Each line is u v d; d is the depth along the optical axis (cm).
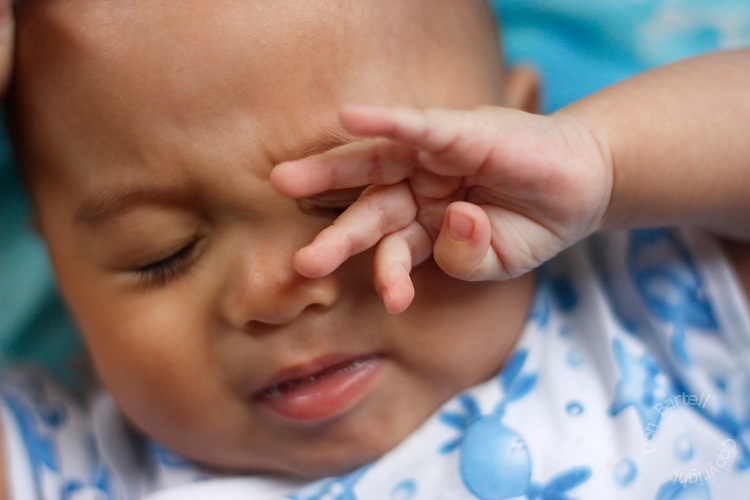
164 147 70
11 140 87
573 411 86
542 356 90
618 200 76
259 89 68
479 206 69
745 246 92
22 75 78
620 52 139
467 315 79
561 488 81
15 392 106
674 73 84
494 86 87
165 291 77
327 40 69
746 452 87
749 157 80
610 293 96
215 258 73
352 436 82
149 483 100
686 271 92
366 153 62
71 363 121
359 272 72
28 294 124
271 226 71
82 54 72
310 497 86
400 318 75
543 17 143
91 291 80
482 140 62
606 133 74
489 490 82
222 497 89
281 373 75
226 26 68
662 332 91
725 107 80
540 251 72
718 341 90
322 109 69
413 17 75
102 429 101
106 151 72
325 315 73
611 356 90
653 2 141
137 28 70
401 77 72
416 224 69
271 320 71
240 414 80
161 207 72
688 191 79
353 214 65
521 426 85
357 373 78
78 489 100
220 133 69
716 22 138
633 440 83
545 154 66
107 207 73
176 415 81
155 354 78
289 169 60
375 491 85
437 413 87
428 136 58
